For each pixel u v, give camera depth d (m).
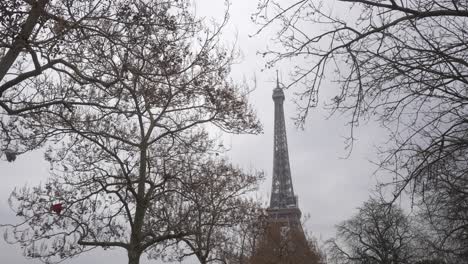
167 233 21.66
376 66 9.83
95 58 14.77
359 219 50.25
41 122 20.72
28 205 21.38
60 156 22.73
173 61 15.34
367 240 53.88
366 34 9.45
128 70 14.91
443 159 10.48
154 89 18.59
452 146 10.31
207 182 23.81
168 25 14.50
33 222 21.27
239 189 27.89
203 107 22.31
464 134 10.61
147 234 21.28
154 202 22.97
